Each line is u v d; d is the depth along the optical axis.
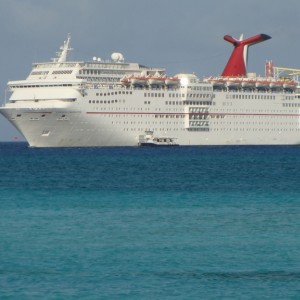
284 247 190.62
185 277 163.75
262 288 156.12
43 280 161.00
